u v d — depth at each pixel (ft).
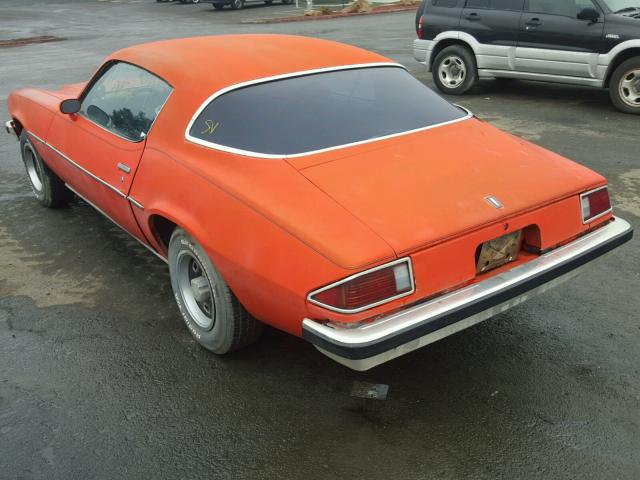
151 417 9.78
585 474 8.47
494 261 9.47
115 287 13.96
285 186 9.32
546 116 28.19
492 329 12.06
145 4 111.04
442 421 9.55
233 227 9.43
